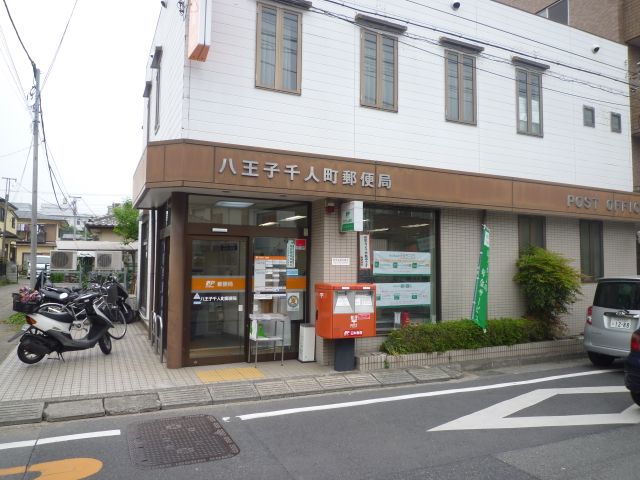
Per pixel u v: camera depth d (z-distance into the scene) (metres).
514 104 10.63
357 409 6.16
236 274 8.30
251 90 7.75
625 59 12.89
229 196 8.11
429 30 9.52
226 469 4.31
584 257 11.91
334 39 8.52
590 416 5.96
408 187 8.62
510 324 9.45
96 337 8.44
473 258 10.00
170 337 7.73
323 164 7.85
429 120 9.43
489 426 5.56
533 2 16.80
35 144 14.20
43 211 54.59
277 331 8.53
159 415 5.78
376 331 8.87
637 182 13.75
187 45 7.23
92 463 4.39
